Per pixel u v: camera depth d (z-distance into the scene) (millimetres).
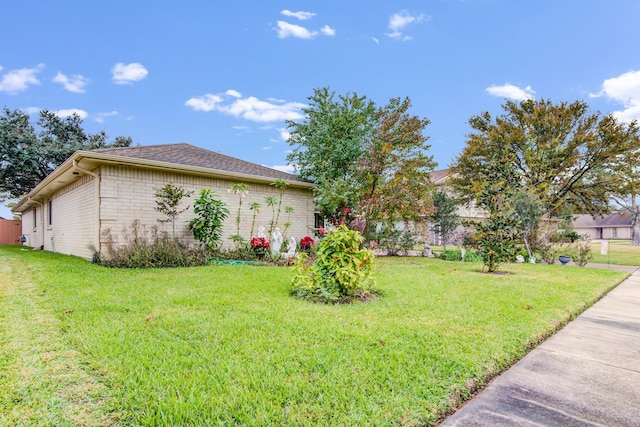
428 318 4184
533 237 13289
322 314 4254
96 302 4551
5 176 21578
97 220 8609
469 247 16047
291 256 9945
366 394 2383
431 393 2430
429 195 13297
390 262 11609
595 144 17391
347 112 13195
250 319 3955
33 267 7871
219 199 10789
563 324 4379
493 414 2273
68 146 23109
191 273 7137
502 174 9969
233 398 2287
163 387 2414
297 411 2168
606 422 2195
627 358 3268
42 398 2252
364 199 12234
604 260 15273
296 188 13016
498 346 3293
